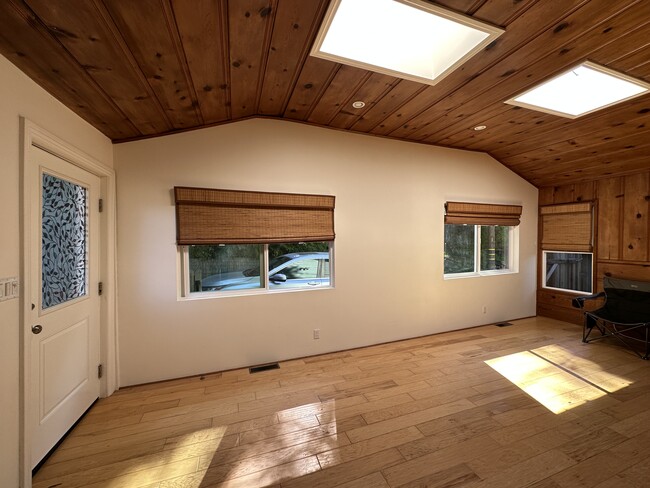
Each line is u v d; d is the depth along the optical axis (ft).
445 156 12.44
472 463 5.41
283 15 4.78
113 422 6.72
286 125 9.73
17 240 4.75
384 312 11.39
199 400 7.57
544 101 8.27
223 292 9.46
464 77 6.88
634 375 8.71
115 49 4.78
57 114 5.81
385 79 7.00
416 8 4.67
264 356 9.63
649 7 4.71
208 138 8.91
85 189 7.16
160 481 5.09
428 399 7.52
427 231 12.15
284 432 6.32
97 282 7.64
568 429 6.32
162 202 8.54
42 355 5.56
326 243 10.75
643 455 5.56
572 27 5.18
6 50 4.33
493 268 14.23
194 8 4.33
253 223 9.26
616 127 9.25
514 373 8.90
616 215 12.21
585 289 13.51
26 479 4.80
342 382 8.43
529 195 14.70
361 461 5.49
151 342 8.47
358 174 10.84
